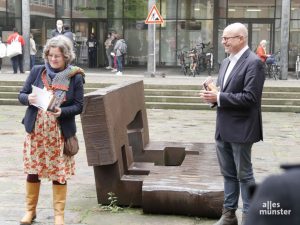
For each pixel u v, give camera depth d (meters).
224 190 4.70
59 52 4.48
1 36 26.80
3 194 5.89
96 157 5.13
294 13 25.06
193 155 6.87
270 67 20.80
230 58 4.44
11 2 26.72
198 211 5.03
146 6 26.77
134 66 27.09
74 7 27.17
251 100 4.20
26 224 4.79
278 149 9.14
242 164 4.36
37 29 26.88
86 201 5.60
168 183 5.22
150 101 15.54
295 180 1.19
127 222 4.90
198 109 15.15
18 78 17.70
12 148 8.84
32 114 4.47
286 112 14.88
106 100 5.12
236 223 4.64
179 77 20.86
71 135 4.52
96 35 27.31
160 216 5.10
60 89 4.45
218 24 25.97
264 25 25.66
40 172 4.52
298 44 25.14
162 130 11.20
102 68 26.19
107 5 27.08
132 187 5.32
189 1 26.14
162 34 26.58
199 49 26.05
